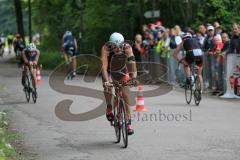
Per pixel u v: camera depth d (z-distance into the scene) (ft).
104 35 164.04
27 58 89.56
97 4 161.17
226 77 92.38
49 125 66.54
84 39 168.35
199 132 59.26
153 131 60.59
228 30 125.90
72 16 187.01
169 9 140.87
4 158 43.91
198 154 48.37
